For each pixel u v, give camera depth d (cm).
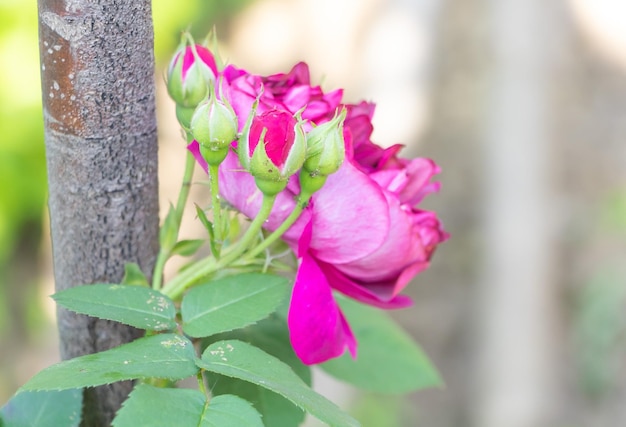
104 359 54
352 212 58
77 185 60
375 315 71
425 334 193
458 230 209
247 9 297
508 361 177
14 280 217
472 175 215
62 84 58
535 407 169
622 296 197
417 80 217
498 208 204
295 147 56
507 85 231
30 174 205
